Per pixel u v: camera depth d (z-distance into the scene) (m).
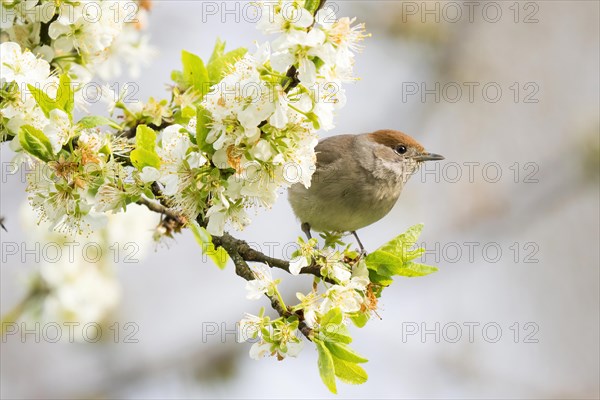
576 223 20.62
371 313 7.50
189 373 15.36
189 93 8.77
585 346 19.92
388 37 18.73
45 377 15.24
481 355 18.80
